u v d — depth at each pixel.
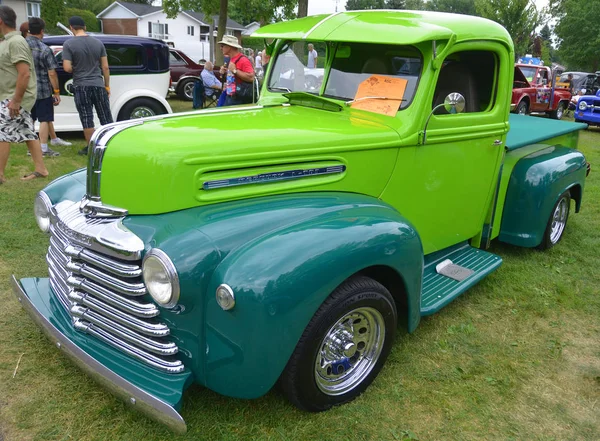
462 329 3.44
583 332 3.53
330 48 3.46
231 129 2.67
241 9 15.07
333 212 2.54
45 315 2.60
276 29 3.59
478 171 3.70
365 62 3.30
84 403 2.56
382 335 2.71
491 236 4.21
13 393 2.60
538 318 3.67
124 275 2.20
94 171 2.46
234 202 2.51
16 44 5.38
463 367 3.05
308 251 2.23
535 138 4.52
